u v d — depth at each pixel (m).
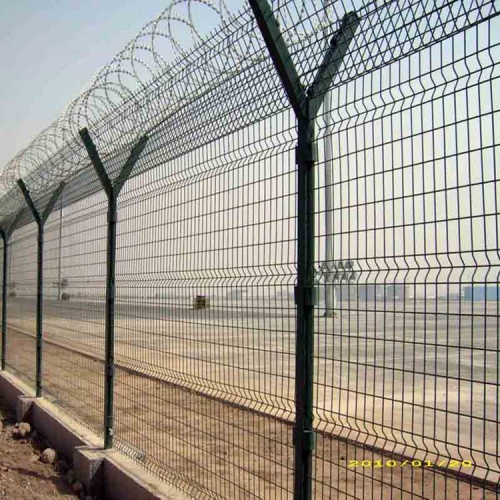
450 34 2.30
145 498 4.26
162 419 6.22
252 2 3.10
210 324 3.87
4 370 10.07
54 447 6.46
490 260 2.15
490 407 7.71
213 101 3.83
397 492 4.55
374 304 2.67
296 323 3.07
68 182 6.80
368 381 8.87
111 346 5.36
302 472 3.02
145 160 4.82
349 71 2.78
